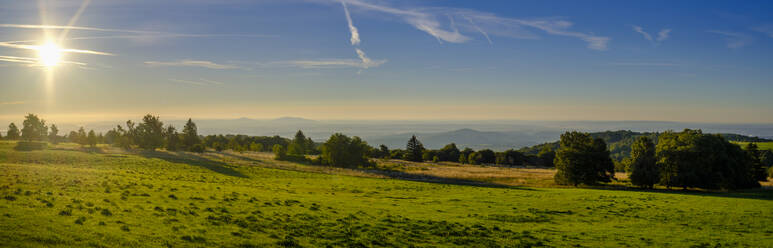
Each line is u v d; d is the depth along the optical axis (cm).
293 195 3631
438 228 2386
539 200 4134
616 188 6475
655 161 6238
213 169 6606
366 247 1830
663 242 2294
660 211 3519
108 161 6956
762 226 2912
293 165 9044
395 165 11606
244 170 6800
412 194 4491
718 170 6019
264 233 1931
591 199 4294
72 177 3675
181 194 3058
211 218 2161
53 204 2112
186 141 14262
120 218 1945
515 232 2419
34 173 3831
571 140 7238
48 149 9419
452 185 5997
